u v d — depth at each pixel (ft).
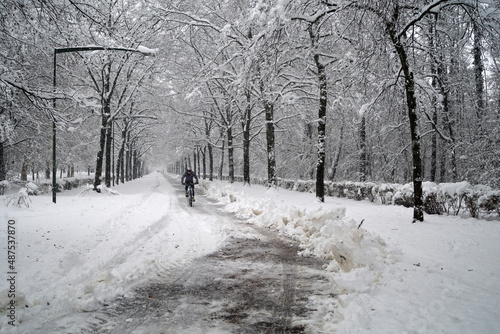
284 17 31.19
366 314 12.19
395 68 38.91
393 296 14.26
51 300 13.51
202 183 104.99
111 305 13.87
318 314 13.17
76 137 94.38
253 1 38.34
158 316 12.95
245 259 21.67
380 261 18.75
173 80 101.55
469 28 31.55
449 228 28.35
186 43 87.76
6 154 74.95
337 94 64.80
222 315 13.12
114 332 11.54
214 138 150.41
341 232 20.75
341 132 91.45
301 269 19.48
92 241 24.49
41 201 47.03
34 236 24.54
